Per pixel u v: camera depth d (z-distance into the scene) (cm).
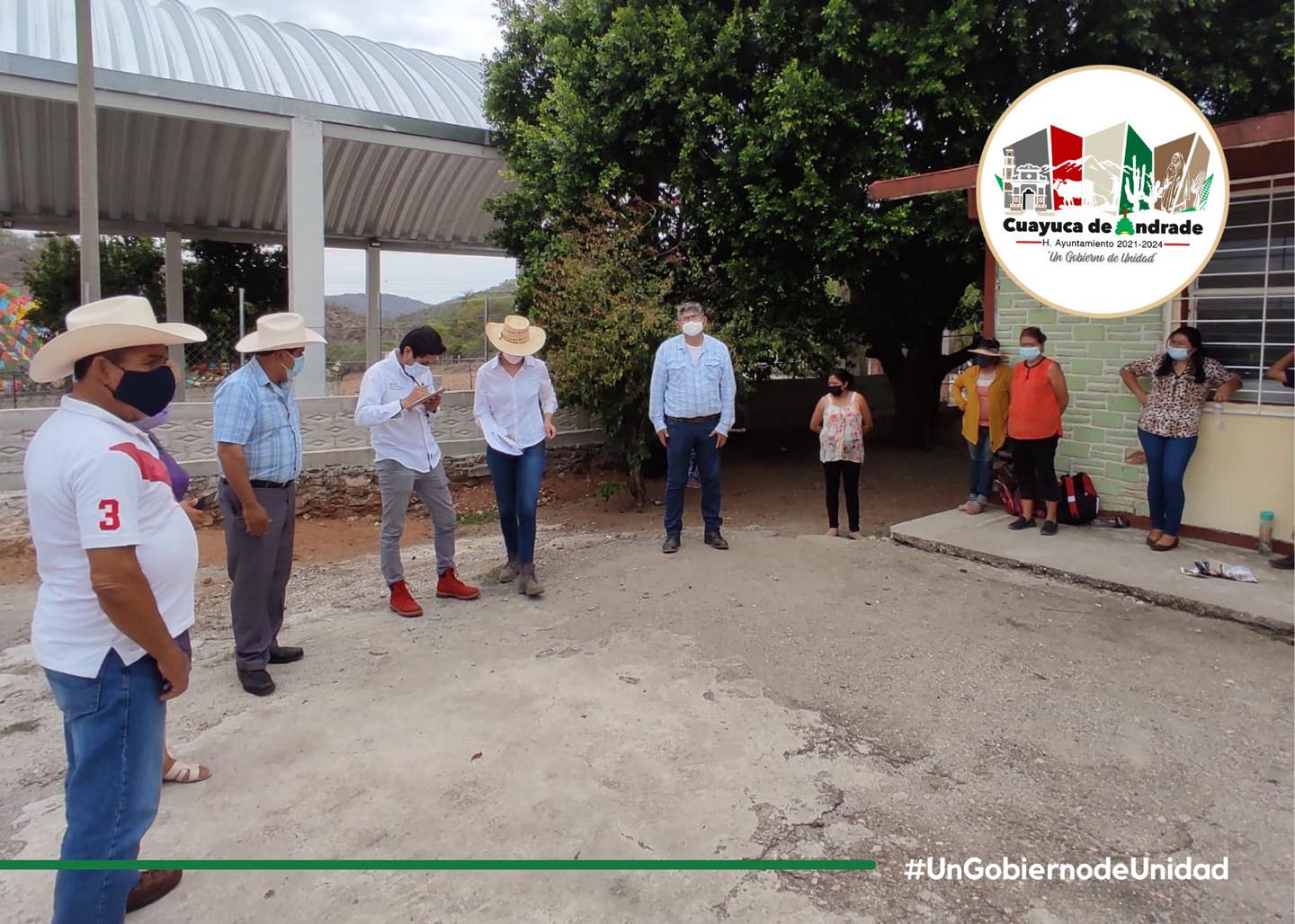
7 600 654
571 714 388
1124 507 682
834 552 649
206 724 383
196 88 979
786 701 398
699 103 918
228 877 276
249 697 413
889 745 357
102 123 1281
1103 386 686
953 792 323
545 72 1133
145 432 256
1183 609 509
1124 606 520
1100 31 817
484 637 489
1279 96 871
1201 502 631
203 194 1527
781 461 1177
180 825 305
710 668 436
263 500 415
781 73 866
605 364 848
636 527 856
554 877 274
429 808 314
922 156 907
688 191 969
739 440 1312
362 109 1102
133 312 230
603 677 427
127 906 259
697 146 945
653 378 656
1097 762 343
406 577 668
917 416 1225
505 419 568
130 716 228
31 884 276
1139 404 665
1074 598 536
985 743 358
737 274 956
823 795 320
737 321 969
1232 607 490
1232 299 616
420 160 1605
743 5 954
